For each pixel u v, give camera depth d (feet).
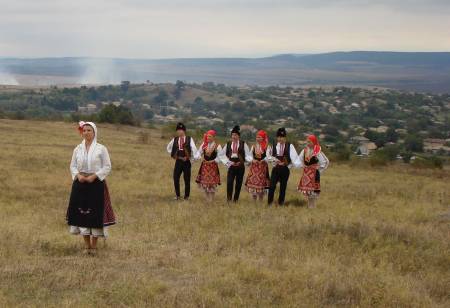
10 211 46.73
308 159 51.24
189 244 35.60
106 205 32.01
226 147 53.52
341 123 467.52
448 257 34.14
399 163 154.92
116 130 193.67
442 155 301.63
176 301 23.63
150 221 43.39
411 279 29.25
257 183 53.11
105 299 23.72
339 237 37.68
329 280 27.30
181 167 54.95
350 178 93.09
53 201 52.49
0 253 30.73
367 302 24.67
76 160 31.58
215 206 50.88
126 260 30.76
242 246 35.65
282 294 25.26
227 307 23.36
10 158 85.61
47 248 32.91
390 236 38.55
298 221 42.63
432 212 53.06
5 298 23.13
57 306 22.62
